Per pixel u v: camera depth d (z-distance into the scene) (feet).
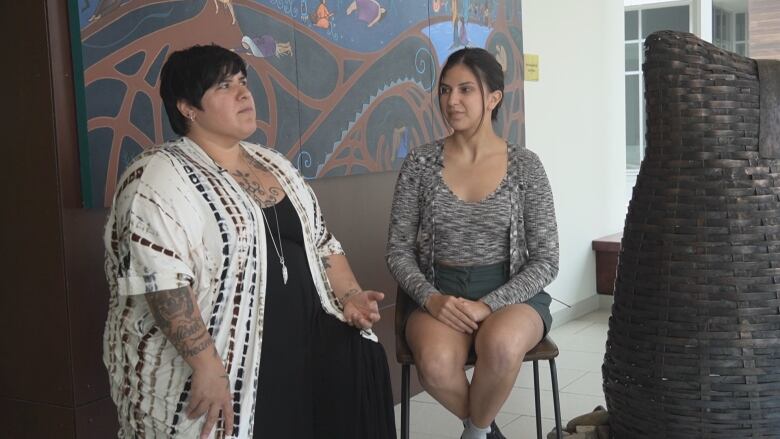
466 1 12.84
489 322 7.46
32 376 7.48
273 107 9.20
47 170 7.14
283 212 6.55
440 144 8.38
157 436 5.93
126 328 5.92
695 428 7.25
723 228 7.12
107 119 7.34
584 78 17.49
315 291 6.84
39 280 7.31
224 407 5.83
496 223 7.96
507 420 10.77
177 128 6.42
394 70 11.25
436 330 7.53
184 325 5.65
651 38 7.52
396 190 8.40
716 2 21.62
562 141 16.61
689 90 7.22
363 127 10.69
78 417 7.32
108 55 7.33
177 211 5.75
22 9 7.07
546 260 7.97
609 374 7.97
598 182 18.22
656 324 7.35
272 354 6.36
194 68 6.13
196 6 8.18
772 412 7.14
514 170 8.05
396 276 8.02
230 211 6.01
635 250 7.62
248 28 8.83
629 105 22.12
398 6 11.26
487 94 8.03
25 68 7.13
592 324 16.55
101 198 7.30
